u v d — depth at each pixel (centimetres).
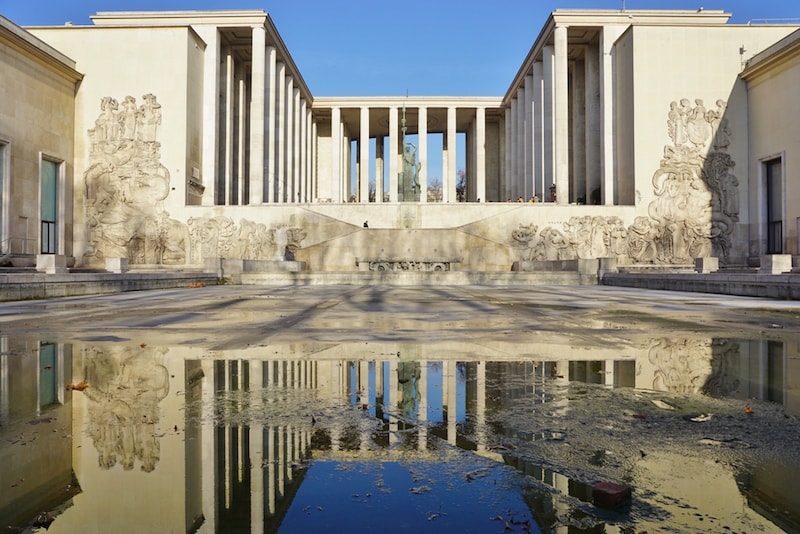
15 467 270
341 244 3447
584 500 235
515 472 268
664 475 264
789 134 3131
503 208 3612
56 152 3394
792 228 3105
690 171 3509
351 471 267
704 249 3491
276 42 4181
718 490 246
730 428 342
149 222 3528
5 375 496
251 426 342
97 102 3575
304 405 395
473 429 339
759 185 3400
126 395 424
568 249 3478
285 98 4647
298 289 2139
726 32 3547
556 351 630
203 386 454
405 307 1240
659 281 2238
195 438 318
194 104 3709
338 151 5347
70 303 1394
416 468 272
